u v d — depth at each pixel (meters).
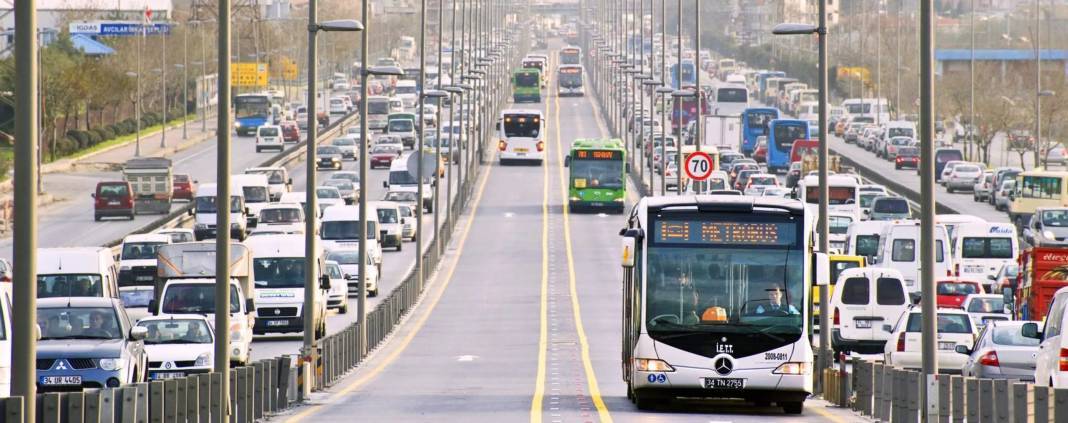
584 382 106.12
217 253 75.44
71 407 55.19
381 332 143.38
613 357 128.50
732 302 77.88
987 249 174.88
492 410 80.88
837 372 92.81
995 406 61.16
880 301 127.88
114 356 83.12
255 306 134.00
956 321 112.56
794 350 77.44
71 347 82.94
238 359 118.00
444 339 144.88
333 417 77.81
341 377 111.75
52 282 125.69
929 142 76.06
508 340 143.38
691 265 78.19
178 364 102.12
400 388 101.31
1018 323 87.56
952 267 175.00
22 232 49.81
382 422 73.38
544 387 101.44
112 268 132.25
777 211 78.62
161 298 121.56
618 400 88.44
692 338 77.50
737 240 78.38
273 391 84.50
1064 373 66.88
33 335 49.94
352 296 186.38
